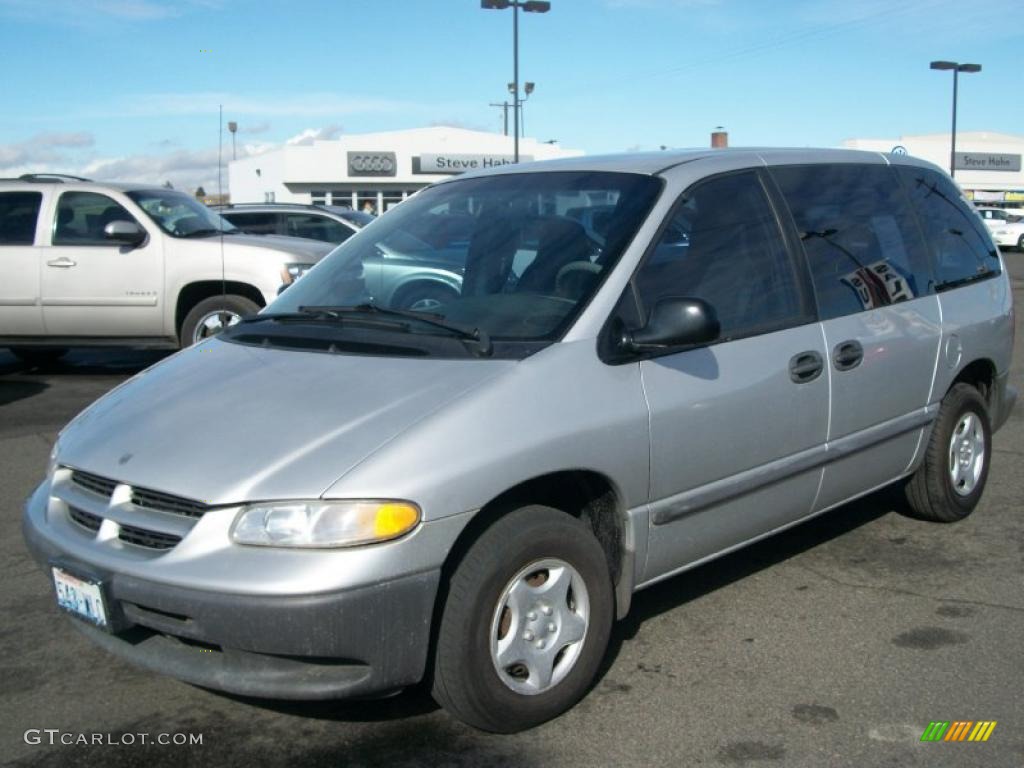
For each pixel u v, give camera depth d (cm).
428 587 305
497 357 344
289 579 291
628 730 341
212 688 308
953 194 559
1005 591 455
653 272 382
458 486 308
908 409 487
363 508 296
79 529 337
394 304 408
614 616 371
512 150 5016
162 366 407
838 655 394
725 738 336
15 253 977
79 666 394
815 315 432
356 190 4938
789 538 527
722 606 441
